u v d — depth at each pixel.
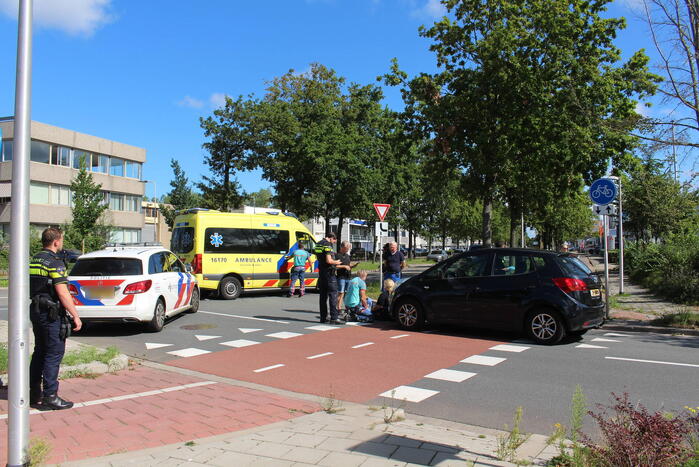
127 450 4.07
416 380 6.55
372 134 34.53
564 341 9.02
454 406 5.51
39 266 5.30
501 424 4.95
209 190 32.25
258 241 16.33
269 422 4.86
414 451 3.86
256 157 31.33
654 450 3.01
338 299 12.15
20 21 3.42
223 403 5.55
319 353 8.20
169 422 4.84
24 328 3.36
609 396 5.79
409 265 52.06
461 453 3.84
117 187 47.09
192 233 15.58
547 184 21.94
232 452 3.86
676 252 16.92
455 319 9.59
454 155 20.81
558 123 17.52
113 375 6.95
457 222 62.28
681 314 10.34
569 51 17.89
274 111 30.94
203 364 7.60
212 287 15.41
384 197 34.06
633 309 12.49
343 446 3.98
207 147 32.06
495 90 19.02
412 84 20.94
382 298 11.49
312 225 73.56
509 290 9.02
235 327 10.73
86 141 43.78
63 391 6.07
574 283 8.62
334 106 35.16
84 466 3.61
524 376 6.68
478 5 19.73
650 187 25.02
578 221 49.72
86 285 9.57
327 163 29.00
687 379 6.46
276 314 12.62
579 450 3.26
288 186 31.00
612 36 18.38
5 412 5.12
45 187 40.06
